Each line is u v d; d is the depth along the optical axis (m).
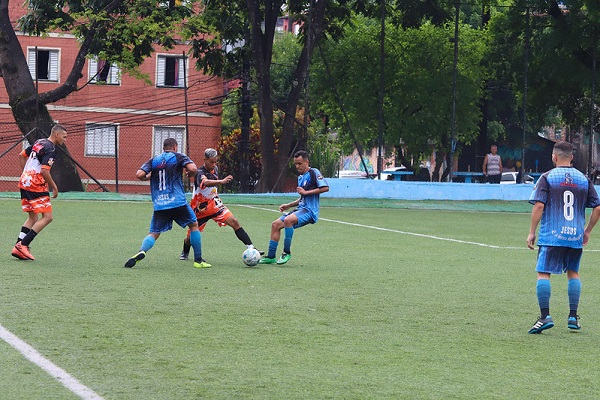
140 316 11.32
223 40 47.84
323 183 17.80
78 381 7.96
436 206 39.31
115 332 10.23
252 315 11.73
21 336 9.77
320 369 8.86
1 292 12.82
